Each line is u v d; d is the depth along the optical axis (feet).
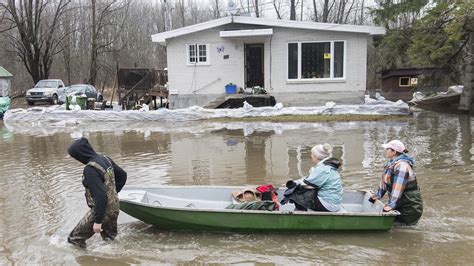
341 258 17.37
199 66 70.74
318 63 68.49
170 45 70.95
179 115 62.28
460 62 67.26
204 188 23.04
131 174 31.58
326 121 57.00
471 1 49.55
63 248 18.80
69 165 35.32
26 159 38.14
